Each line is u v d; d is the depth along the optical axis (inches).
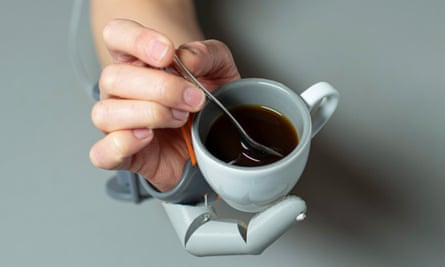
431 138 31.3
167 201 21.7
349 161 30.9
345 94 32.9
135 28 19.3
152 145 21.5
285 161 17.6
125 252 30.0
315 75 33.1
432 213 29.9
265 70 32.9
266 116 19.2
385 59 34.2
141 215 30.8
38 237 30.5
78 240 30.3
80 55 36.5
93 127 34.2
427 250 29.2
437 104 32.4
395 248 29.3
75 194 31.7
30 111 35.2
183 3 26.6
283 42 34.4
